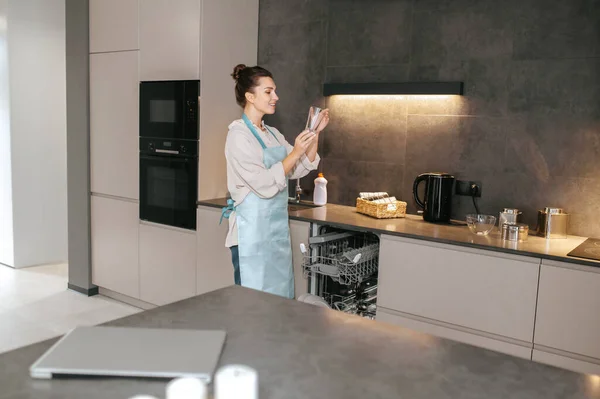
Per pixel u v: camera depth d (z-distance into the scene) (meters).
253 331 1.24
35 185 5.08
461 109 3.13
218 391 0.82
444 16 3.15
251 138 2.79
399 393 0.98
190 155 3.52
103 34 3.93
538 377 1.06
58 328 3.62
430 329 2.68
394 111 3.36
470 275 2.53
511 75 2.96
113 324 1.25
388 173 3.42
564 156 2.85
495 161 3.05
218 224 3.41
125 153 3.91
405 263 2.72
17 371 1.01
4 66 4.82
